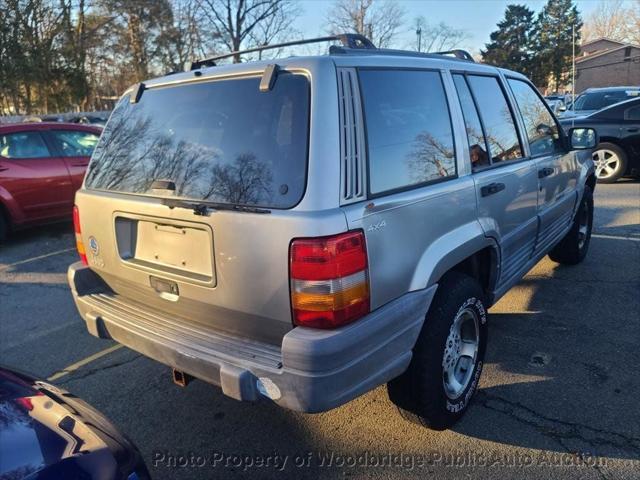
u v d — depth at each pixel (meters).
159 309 2.84
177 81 2.77
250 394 2.22
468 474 2.58
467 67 3.29
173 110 2.75
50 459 1.79
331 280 2.08
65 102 28.09
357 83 2.36
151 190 2.69
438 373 2.67
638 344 3.73
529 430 2.86
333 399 2.12
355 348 2.15
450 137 2.91
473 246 2.92
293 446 2.87
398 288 2.41
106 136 3.14
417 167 2.60
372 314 2.26
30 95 27.19
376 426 2.99
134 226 2.82
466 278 2.88
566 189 4.63
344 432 2.96
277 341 2.32
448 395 2.81
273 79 2.33
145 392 3.46
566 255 5.31
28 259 6.73
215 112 2.51
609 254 5.77
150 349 2.59
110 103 38.81
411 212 2.46
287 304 2.17
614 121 9.70
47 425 1.97
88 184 3.15
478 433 2.87
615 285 4.86
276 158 2.24
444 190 2.70
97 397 3.42
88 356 4.03
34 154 7.40
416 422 2.84
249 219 2.21
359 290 2.17
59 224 8.58
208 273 2.44
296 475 2.65
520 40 61.84
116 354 4.04
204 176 2.46
